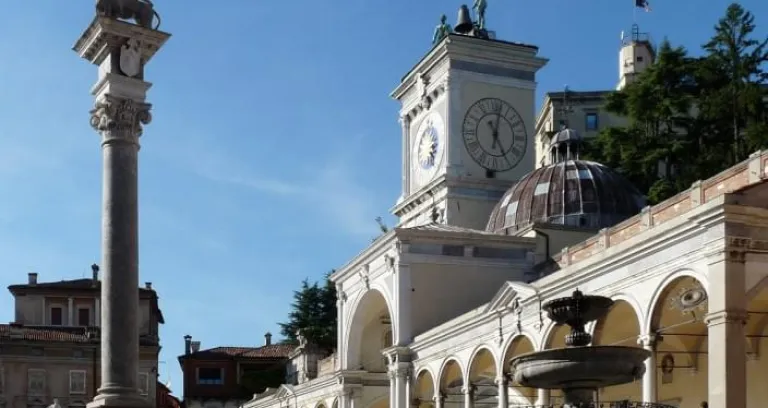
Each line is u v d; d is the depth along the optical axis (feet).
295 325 314.35
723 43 195.72
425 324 155.53
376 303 178.29
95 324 290.35
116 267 71.46
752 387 110.42
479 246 158.61
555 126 273.95
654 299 98.48
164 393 323.57
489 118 194.59
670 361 121.39
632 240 102.01
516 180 193.67
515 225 168.96
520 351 128.88
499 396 128.77
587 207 165.48
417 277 156.15
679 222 93.97
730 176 100.53
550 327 116.98
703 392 117.50
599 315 75.15
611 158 203.21
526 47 197.47
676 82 199.72
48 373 269.23
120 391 69.97
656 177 197.16
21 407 264.72
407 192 208.85
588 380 68.49
